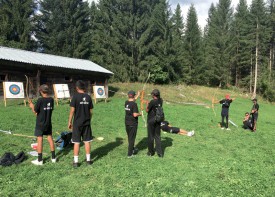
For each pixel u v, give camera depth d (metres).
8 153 7.47
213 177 6.84
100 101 23.50
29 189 5.89
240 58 55.88
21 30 41.88
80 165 7.45
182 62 47.75
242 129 15.21
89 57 46.81
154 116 8.48
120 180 6.48
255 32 49.91
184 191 5.93
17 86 18.53
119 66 42.97
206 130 14.05
